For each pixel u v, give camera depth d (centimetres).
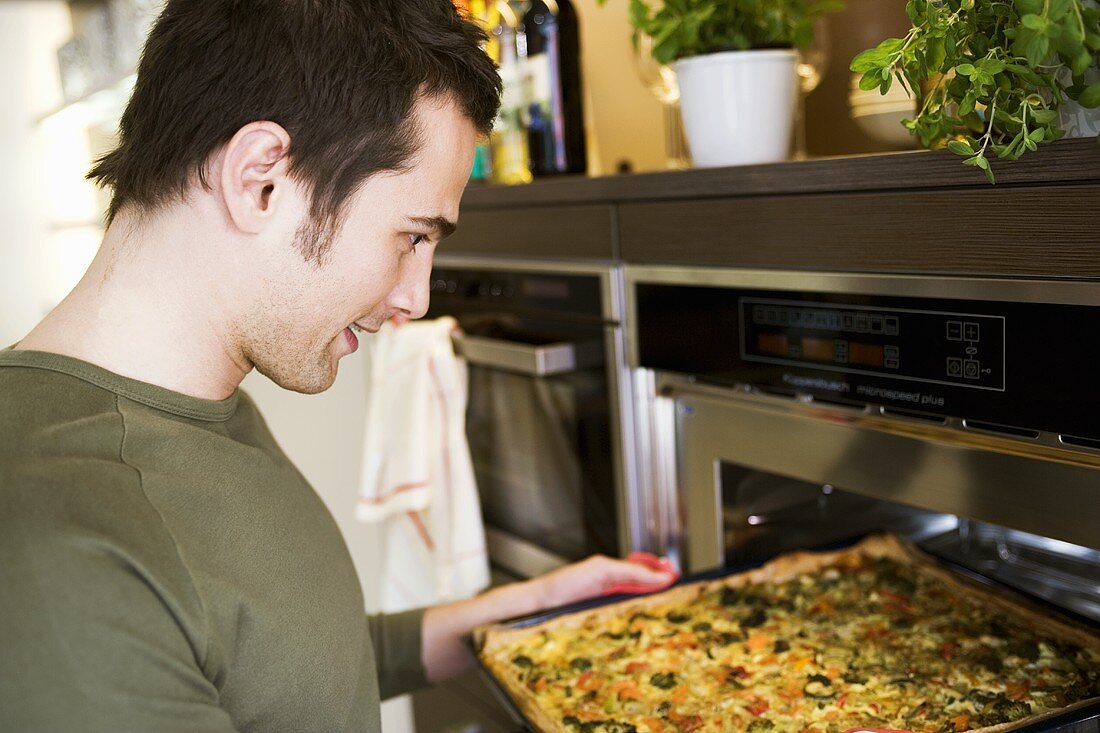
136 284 80
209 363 82
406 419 157
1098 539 84
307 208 78
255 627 80
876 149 133
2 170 344
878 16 132
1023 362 84
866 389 99
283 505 87
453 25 82
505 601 126
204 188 77
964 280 88
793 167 101
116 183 81
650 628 117
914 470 99
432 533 160
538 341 148
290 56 75
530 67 161
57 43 336
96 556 66
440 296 174
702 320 118
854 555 127
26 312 357
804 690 101
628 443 133
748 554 131
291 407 212
